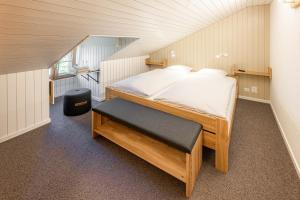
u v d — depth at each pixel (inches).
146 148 66.7
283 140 80.9
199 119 64.6
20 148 75.3
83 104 111.0
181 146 51.0
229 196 52.7
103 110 75.8
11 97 80.3
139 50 144.9
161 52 169.5
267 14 118.1
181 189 55.6
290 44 72.6
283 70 84.6
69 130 91.1
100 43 127.5
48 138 83.4
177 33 131.6
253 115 108.7
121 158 70.3
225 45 136.1
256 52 126.1
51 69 104.8
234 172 62.3
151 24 93.5
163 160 60.4
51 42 67.7
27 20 48.9
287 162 66.6
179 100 73.1
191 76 121.0
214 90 84.3
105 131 79.2
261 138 83.4
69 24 60.8
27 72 84.4
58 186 56.3
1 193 53.3
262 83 129.0
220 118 60.2
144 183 58.0
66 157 70.3
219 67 142.2
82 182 58.1
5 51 60.2
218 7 102.1
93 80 137.2
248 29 125.7
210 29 139.6
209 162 67.9
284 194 52.6
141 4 65.7
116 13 66.1
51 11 49.5
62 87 146.8
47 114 97.0
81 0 49.8
